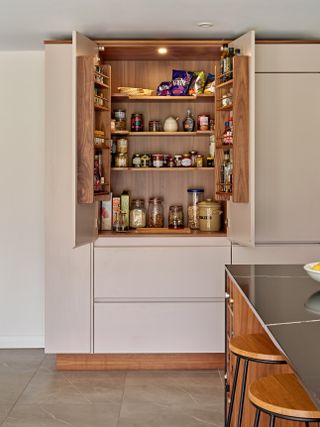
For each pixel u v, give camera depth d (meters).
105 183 4.48
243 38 4.14
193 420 3.55
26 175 5.05
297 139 4.43
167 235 4.49
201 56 4.80
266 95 4.41
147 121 4.96
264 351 2.48
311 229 4.46
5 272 5.09
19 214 5.07
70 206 4.42
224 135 4.38
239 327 3.09
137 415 3.63
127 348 4.48
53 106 4.39
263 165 4.43
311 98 4.43
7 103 5.03
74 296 4.46
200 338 4.49
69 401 3.86
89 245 4.46
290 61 4.41
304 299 2.54
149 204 4.91
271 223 4.45
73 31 3.93
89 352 4.47
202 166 4.82
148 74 4.95
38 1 3.66
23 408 3.73
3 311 5.09
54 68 4.39
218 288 4.49
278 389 2.15
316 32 4.38
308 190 4.45
